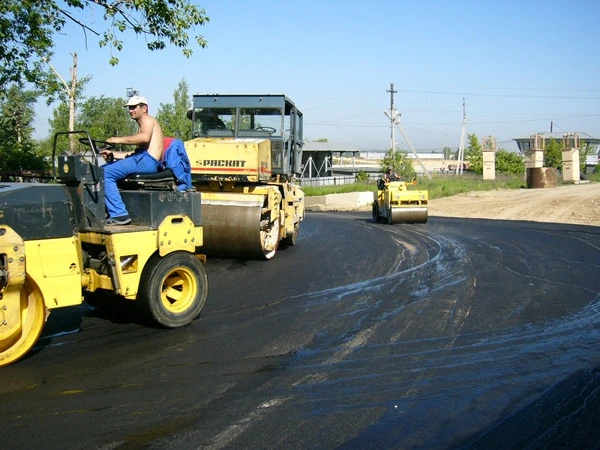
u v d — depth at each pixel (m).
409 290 8.88
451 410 4.53
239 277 9.88
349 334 6.55
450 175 53.97
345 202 36.22
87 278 6.24
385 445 3.96
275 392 4.83
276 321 7.06
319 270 10.61
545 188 35.75
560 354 5.93
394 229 18.78
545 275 10.12
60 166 6.30
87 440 3.95
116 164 6.60
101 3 11.55
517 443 4.00
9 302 5.27
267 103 12.95
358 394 4.82
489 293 8.68
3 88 15.12
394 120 54.56
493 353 5.94
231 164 11.33
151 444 3.90
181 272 6.81
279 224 12.51
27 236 5.41
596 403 4.67
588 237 15.94
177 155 7.27
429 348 6.07
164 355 5.73
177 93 40.25
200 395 4.74
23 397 4.65
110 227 6.33
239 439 4.00
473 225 20.09
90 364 5.44
